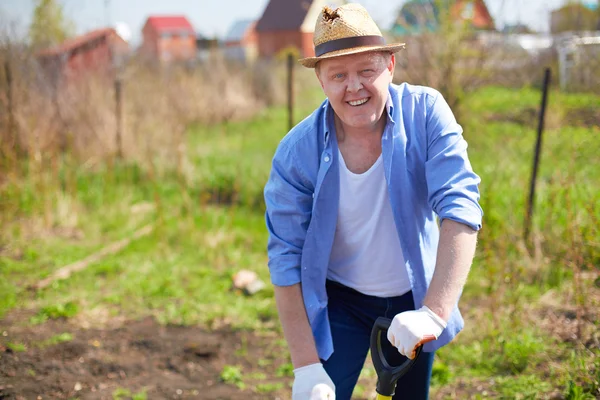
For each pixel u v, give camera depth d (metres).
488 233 5.03
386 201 2.38
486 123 9.24
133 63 12.10
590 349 3.73
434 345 2.46
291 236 2.49
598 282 4.27
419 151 2.33
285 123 13.92
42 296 5.38
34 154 7.50
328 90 2.23
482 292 4.82
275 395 3.91
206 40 20.86
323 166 2.37
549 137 7.21
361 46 2.15
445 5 8.67
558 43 9.20
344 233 2.47
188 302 5.27
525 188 5.66
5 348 4.42
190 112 12.84
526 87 9.91
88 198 7.86
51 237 6.84
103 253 6.35
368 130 2.33
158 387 4.01
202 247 6.44
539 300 4.62
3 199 7.14
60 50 10.28
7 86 8.62
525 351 3.86
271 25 38.69
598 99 7.24
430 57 8.76
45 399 3.83
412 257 2.41
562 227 5.14
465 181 2.23
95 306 5.20
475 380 3.79
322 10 2.21
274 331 4.81
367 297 2.56
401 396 2.60
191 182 8.28
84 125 9.46
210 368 4.26
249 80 16.09
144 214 7.49
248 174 8.48
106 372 4.18
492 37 8.85
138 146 9.43
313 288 2.49
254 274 5.71
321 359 2.53
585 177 5.47
